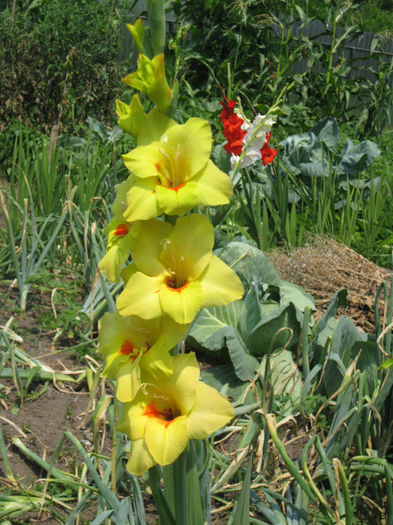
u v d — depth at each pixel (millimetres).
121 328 558
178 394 526
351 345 1036
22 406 983
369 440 907
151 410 542
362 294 1413
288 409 1004
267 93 2854
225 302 506
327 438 871
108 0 2574
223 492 847
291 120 2770
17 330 1182
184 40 2861
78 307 1191
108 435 946
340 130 2867
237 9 2811
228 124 1357
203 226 518
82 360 1129
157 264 525
